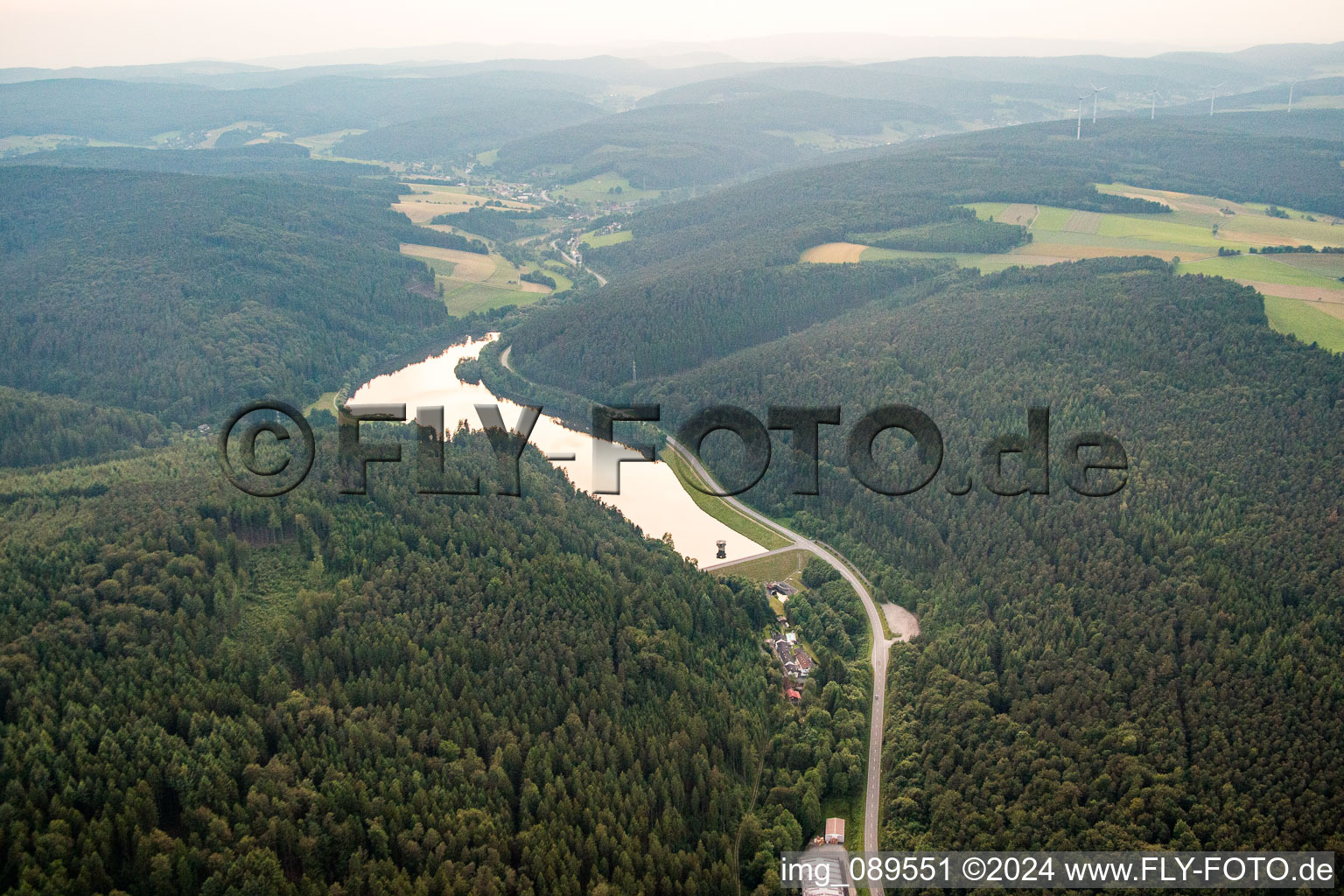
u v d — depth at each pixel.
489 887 173.50
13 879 163.00
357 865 174.50
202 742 187.25
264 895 166.62
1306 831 179.38
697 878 186.88
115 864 169.38
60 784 175.75
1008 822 196.62
